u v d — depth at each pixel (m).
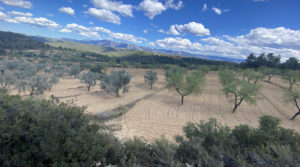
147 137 14.55
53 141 4.00
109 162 4.77
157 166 5.12
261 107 27.91
